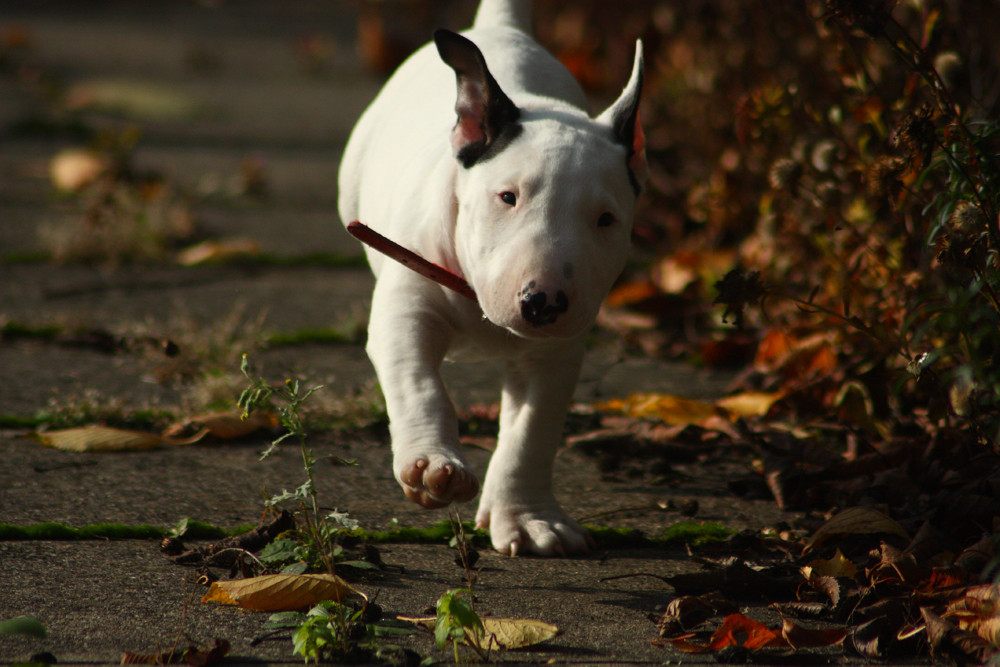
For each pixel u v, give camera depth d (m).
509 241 3.61
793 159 5.75
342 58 23.02
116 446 5.13
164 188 10.38
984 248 4.10
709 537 4.37
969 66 5.59
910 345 5.09
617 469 5.25
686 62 9.15
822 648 3.36
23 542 4.05
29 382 6.10
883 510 4.29
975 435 4.53
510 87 4.77
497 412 5.89
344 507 4.60
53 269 8.59
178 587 3.68
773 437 5.20
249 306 7.77
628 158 3.88
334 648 3.12
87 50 21.50
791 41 6.68
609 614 3.60
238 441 5.41
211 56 20.88
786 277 6.50
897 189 4.66
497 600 3.71
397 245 3.91
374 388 5.88
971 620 3.29
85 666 3.05
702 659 3.25
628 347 7.32
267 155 13.27
